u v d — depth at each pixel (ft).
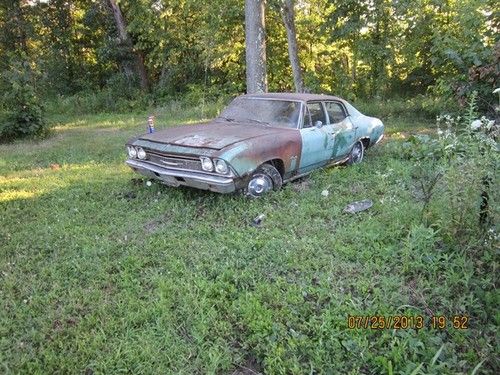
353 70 51.49
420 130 35.24
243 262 13.23
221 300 11.17
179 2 61.16
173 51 65.05
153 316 10.78
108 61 72.23
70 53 78.48
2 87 37.35
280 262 13.16
